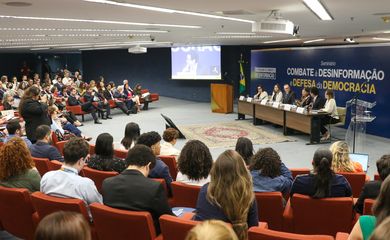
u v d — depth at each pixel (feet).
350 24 37.55
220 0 21.74
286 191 12.59
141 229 8.80
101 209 9.12
